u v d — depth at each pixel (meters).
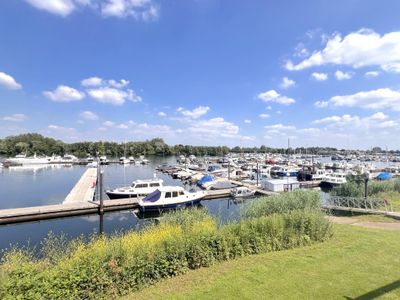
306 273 7.62
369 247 9.91
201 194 31.42
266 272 7.74
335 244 10.35
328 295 6.38
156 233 9.23
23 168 88.25
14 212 24.95
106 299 6.43
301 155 136.62
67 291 5.97
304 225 10.89
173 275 7.68
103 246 7.58
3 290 5.38
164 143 152.12
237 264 8.40
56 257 7.68
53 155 117.31
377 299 6.18
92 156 130.88
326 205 20.16
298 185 41.81
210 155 149.75
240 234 9.50
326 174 49.06
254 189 38.78
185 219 13.41
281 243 9.98
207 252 8.42
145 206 27.66
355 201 20.22
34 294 5.61
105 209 28.34
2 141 124.69
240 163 87.62
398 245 10.17
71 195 35.22
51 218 26.05
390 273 7.59
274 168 62.78
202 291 6.71
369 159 113.94
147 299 6.43
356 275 7.46
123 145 139.38
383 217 17.17
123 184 50.28
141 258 7.26
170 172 68.44
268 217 11.16
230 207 31.00
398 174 55.56
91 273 6.41
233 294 6.50
